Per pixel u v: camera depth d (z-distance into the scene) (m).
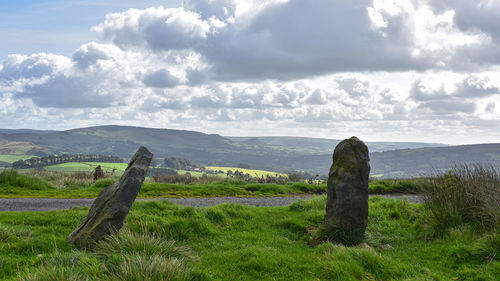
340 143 9.26
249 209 11.41
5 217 8.61
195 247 7.70
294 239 8.95
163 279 4.93
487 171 9.34
